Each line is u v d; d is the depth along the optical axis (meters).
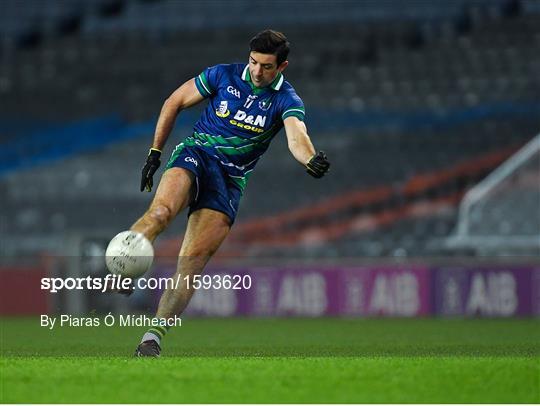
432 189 91.69
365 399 18.80
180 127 101.62
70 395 19.03
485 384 20.53
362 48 109.62
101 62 114.00
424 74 104.19
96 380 20.64
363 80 104.81
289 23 114.25
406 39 110.00
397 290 69.25
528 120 97.12
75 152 102.25
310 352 37.19
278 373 21.66
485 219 83.06
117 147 102.19
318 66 108.06
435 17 110.75
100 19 119.62
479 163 93.06
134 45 115.69
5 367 22.67
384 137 98.25
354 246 79.19
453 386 20.27
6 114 107.94
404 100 101.94
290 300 70.31
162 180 28.02
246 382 20.45
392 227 89.75
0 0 121.88
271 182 94.69
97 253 66.75
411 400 18.81
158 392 19.34
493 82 101.62
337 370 22.17
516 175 84.19
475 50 105.00
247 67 29.09
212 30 115.94
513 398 19.20
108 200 96.38
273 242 90.31
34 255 85.69
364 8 114.00
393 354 35.69
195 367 22.64
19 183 99.06
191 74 110.94
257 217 91.44
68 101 109.25
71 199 96.62
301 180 94.44
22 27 119.81
